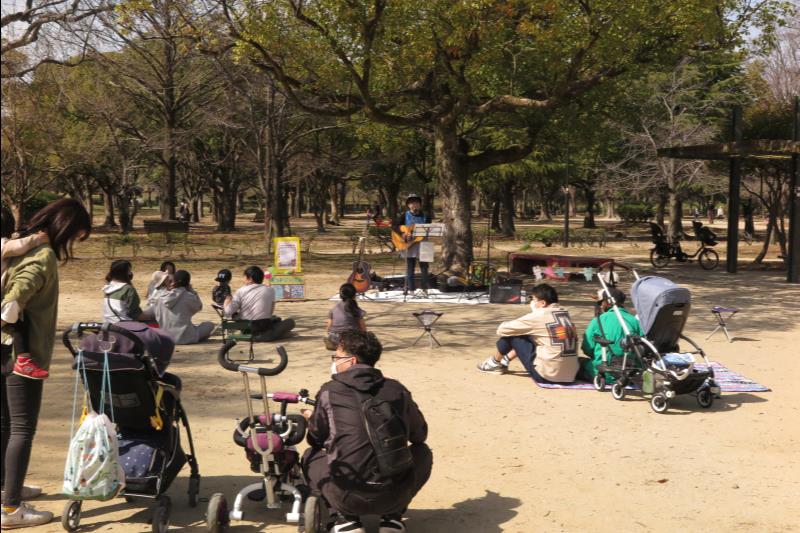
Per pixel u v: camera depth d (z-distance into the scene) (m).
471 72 19.31
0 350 4.86
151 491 4.76
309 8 17.33
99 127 34.41
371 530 5.05
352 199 113.31
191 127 40.34
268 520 5.15
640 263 27.91
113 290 8.83
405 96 20.14
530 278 21.86
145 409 4.91
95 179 52.53
